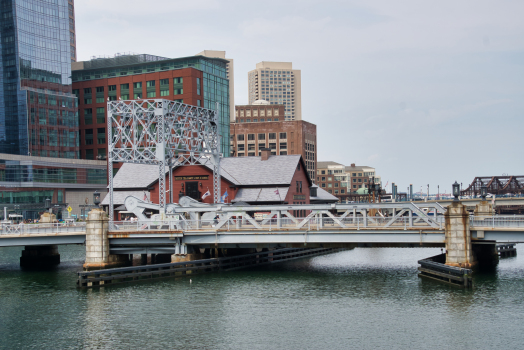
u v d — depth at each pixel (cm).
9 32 16325
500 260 7481
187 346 3716
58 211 14525
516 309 4400
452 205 5462
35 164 14412
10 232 6825
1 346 3784
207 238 6181
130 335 3950
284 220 8038
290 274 6294
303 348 3641
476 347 3591
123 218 9050
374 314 4372
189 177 8762
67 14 17925
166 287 5472
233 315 4416
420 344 3666
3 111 16375
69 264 7544
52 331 4075
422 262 5966
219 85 18712
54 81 17250
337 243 6066
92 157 18288
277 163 9025
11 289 5544
